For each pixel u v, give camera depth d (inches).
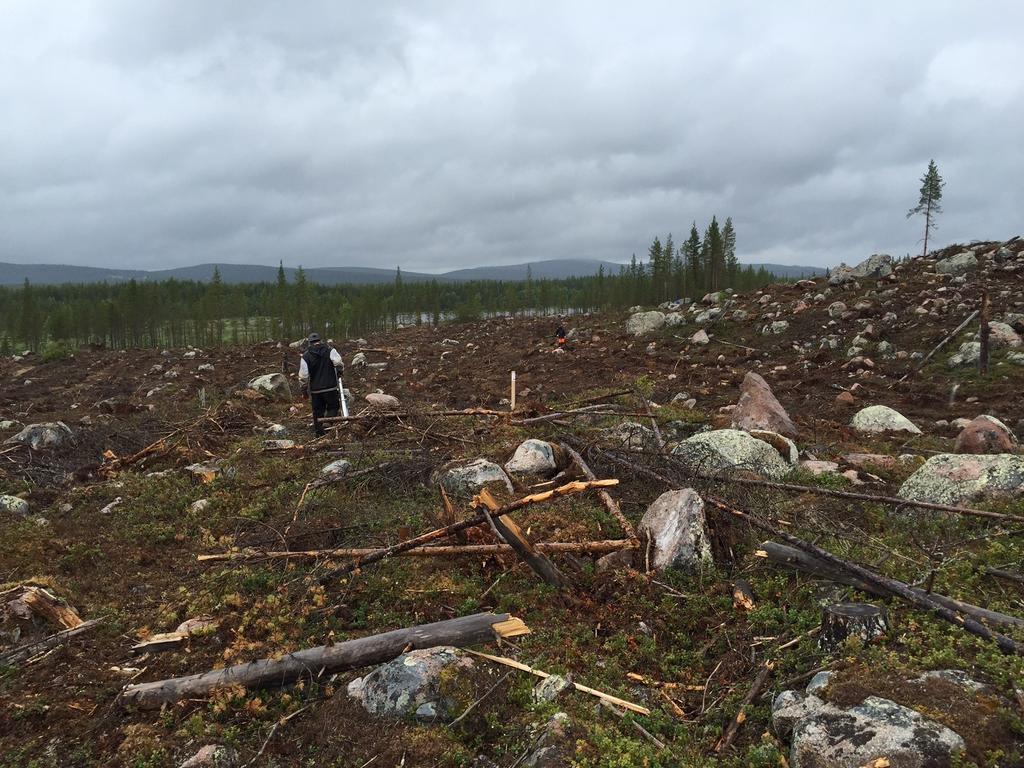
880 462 362.3
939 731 125.2
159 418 544.1
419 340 1556.3
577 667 178.4
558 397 705.0
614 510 272.8
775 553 215.6
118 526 297.3
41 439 470.6
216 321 2876.5
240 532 284.2
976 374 678.5
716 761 143.4
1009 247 1077.8
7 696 167.3
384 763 140.6
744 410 450.9
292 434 491.2
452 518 260.1
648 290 2906.0
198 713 158.6
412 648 177.2
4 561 251.4
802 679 161.9
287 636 189.5
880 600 189.3
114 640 196.1
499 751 145.9
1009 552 220.2
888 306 956.0
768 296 1185.4
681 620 202.7
